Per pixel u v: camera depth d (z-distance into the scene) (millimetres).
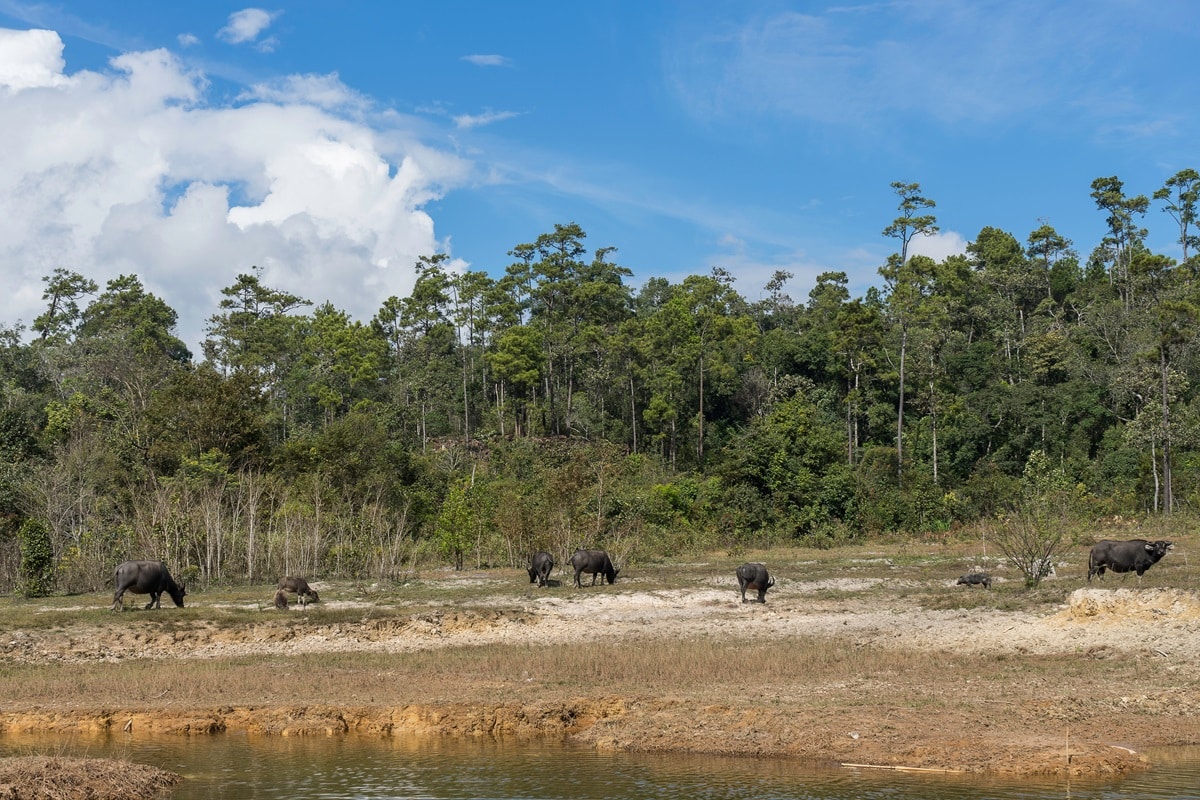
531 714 16375
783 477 52938
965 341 84438
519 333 79688
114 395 60531
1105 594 21891
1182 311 56531
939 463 70812
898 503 54531
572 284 90500
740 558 41062
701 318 84188
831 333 82312
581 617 25469
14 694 18234
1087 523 43219
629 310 98688
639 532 42500
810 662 19359
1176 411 61062
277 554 35688
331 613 25312
